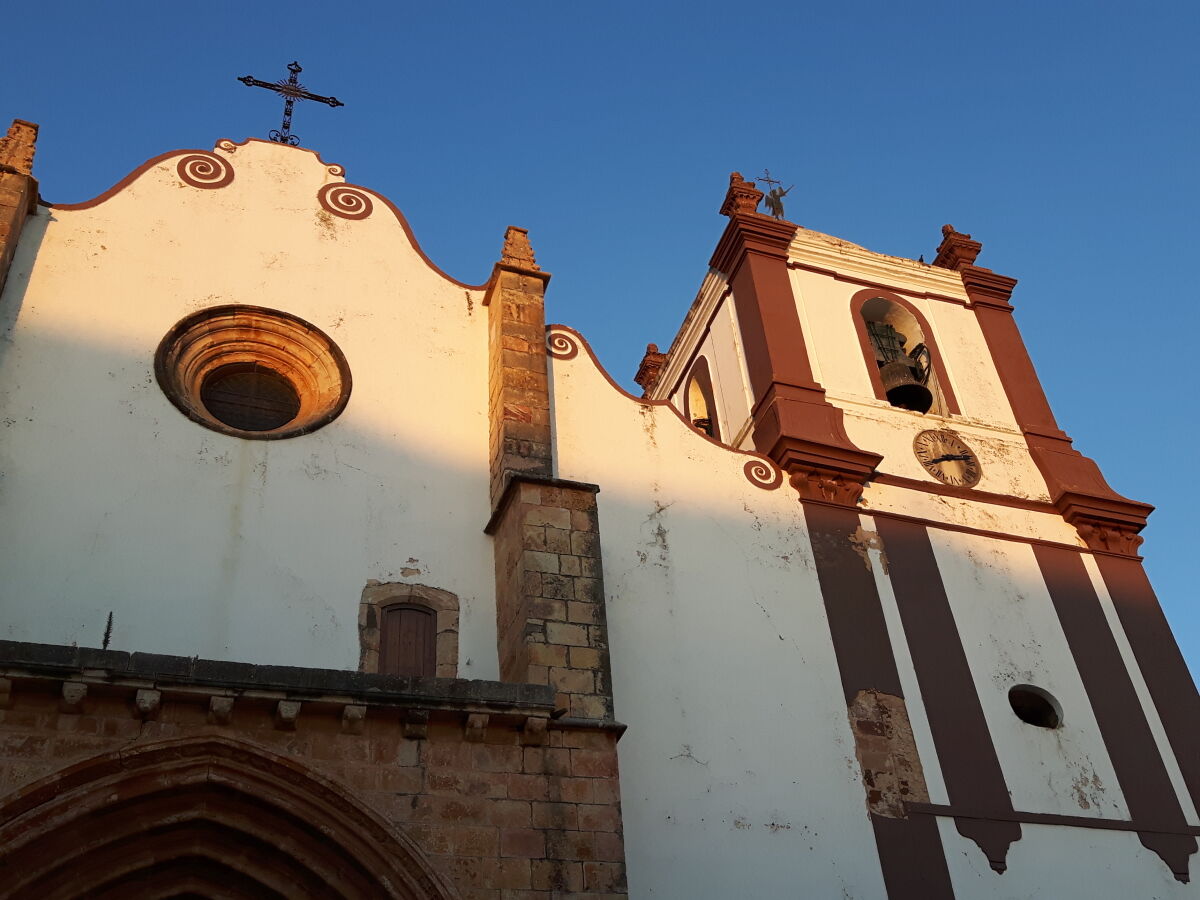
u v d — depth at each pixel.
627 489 19.67
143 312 18.48
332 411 18.44
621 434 20.38
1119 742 19.83
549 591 15.98
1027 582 21.50
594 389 20.77
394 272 20.78
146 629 15.45
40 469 16.27
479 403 19.72
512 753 13.98
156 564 16.02
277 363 19.28
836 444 21.48
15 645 12.21
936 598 20.53
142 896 12.84
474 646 16.91
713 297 26.16
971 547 21.59
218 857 12.98
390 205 21.77
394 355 19.69
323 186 21.48
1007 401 24.84
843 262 25.86
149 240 19.34
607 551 18.77
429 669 16.56
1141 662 21.06
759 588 19.34
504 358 19.52
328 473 17.83
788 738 17.78
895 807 17.69
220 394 18.88
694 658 18.11
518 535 16.66
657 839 16.09
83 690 12.29
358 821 12.95
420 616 17.02
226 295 19.28
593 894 13.45
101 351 17.75
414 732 13.60
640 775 16.56
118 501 16.38
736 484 20.58
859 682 18.86
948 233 27.77
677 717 17.36
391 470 18.27
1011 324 26.47
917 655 19.59
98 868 12.59
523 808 13.67
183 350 18.56
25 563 15.40
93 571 15.66
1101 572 22.19
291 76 23.80
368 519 17.59
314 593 16.58
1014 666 20.19
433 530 17.88
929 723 18.84
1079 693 20.27
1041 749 19.25
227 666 12.97
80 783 12.12
